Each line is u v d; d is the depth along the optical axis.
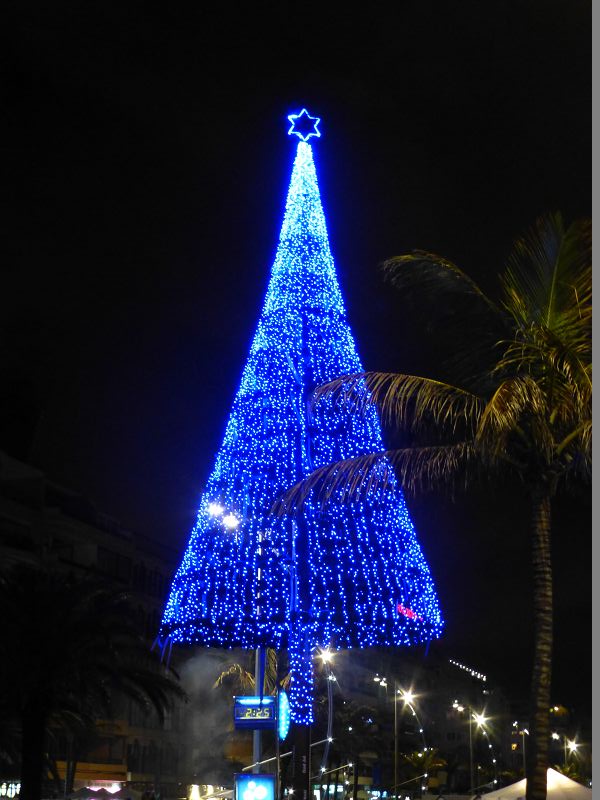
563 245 21.27
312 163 42.56
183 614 43.53
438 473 21.67
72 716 37.53
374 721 96.81
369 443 40.00
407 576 40.22
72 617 32.06
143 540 77.75
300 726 42.81
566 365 19.44
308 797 42.31
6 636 31.33
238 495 42.16
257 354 42.25
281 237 42.38
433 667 149.75
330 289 42.09
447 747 149.88
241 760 70.88
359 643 42.03
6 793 46.38
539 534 21.06
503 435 19.48
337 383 21.78
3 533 59.03
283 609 41.34
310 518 41.09
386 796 97.25
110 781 56.72
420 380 21.55
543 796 19.44
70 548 66.25
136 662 34.84
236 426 42.44
